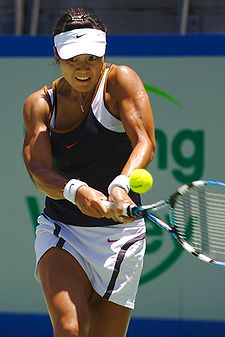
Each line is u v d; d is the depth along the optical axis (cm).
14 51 2358
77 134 1336
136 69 2334
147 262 2295
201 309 2291
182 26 3025
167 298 2295
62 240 1348
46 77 2352
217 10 3072
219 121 2306
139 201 1375
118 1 3123
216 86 2312
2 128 2355
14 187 2341
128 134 1321
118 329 1398
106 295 1362
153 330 2303
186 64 2319
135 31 3106
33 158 1334
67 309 1266
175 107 2322
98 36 1287
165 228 1235
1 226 2347
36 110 1354
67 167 1368
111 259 1353
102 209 1226
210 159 2305
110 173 1359
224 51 2306
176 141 2317
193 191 1233
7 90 2361
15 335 2345
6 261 2345
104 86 1334
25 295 2341
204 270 2284
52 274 1309
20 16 3083
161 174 2311
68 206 1359
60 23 1308
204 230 1267
